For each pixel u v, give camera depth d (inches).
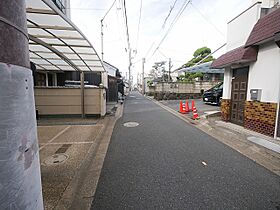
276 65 178.2
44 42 184.2
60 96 312.7
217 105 484.7
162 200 90.0
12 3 36.1
